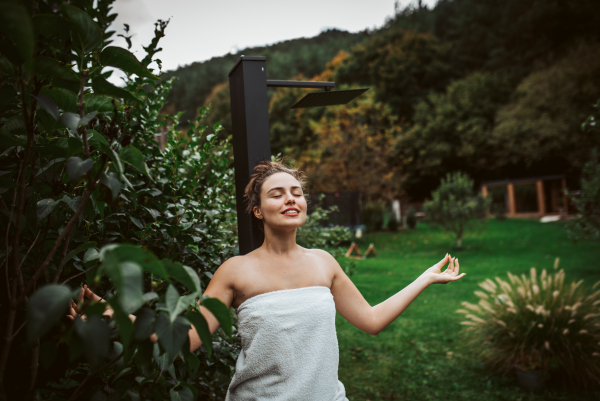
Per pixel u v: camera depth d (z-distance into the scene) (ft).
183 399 2.98
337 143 64.39
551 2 92.32
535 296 14.03
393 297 4.79
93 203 3.04
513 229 58.23
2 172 2.97
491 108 87.04
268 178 4.37
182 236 5.32
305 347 3.86
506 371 13.66
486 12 105.60
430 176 94.99
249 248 5.13
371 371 14.85
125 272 1.86
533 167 92.99
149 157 5.88
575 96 73.82
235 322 6.27
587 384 12.85
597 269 30.35
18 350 3.46
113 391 2.86
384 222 70.59
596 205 19.48
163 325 2.19
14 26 1.92
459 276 4.89
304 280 4.21
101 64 2.61
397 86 96.02
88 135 2.76
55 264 3.73
